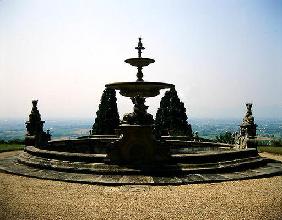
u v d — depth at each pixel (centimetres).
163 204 1038
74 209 979
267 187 1291
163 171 1462
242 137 2122
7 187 1257
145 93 1830
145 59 1862
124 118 1647
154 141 1551
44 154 1691
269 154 2527
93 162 1548
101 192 1191
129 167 1484
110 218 902
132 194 1162
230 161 1638
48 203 1040
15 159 1967
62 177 1415
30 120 2167
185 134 4125
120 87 1805
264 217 913
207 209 985
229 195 1152
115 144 1545
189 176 1444
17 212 944
